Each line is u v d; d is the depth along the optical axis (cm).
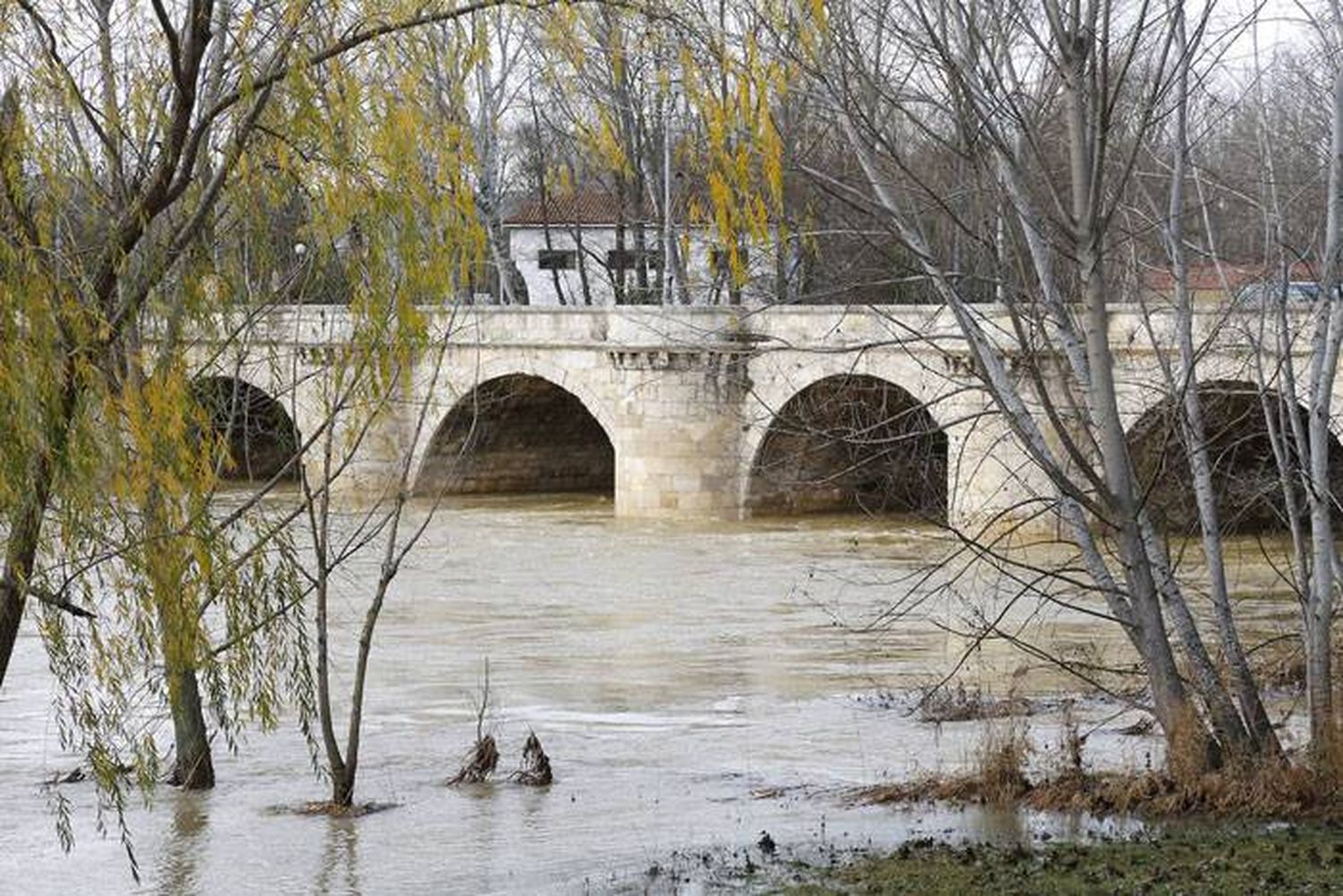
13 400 1731
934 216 3062
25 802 3170
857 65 2542
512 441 9381
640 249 8475
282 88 2012
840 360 7212
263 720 2250
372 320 2048
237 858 2755
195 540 1923
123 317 1856
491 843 2792
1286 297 2866
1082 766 3022
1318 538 2756
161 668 2439
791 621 5325
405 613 5541
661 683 4391
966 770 3069
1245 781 2680
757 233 1956
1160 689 2727
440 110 2052
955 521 6650
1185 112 2962
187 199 2053
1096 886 2308
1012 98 2748
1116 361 5066
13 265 1750
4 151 1823
